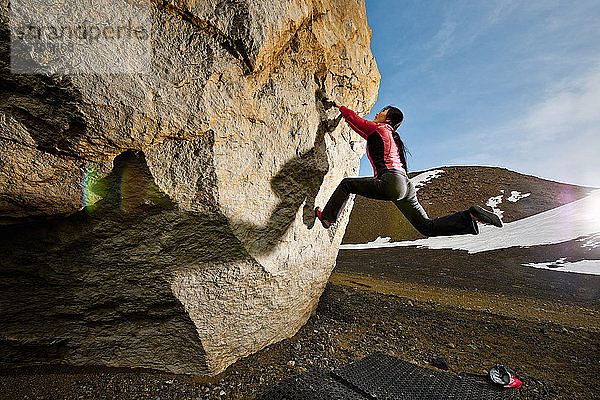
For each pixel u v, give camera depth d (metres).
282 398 2.64
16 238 2.27
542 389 3.32
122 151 2.01
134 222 2.33
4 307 2.52
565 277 15.62
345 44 3.50
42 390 2.58
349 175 4.52
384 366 3.34
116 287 2.61
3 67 1.66
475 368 3.76
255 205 2.73
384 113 3.52
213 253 2.62
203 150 2.21
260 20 2.27
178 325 2.79
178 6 1.98
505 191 51.34
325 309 5.56
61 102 1.77
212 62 2.14
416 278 13.88
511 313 7.24
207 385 2.83
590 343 5.20
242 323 3.13
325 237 4.03
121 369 2.91
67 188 2.00
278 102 2.80
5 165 1.78
